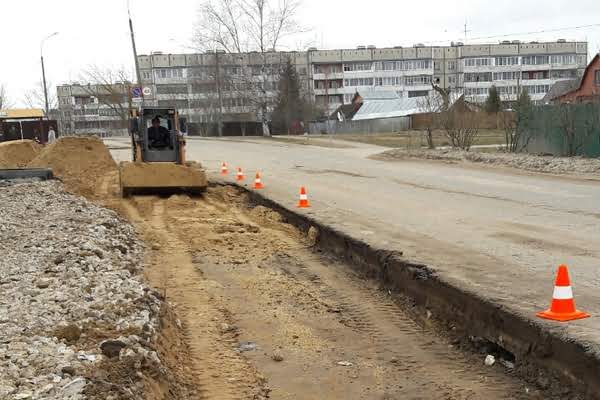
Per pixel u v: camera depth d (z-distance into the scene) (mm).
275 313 6926
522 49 105812
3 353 4602
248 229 11953
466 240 9109
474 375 5215
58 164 23578
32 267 7707
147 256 9766
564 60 106125
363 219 11359
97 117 93438
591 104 22172
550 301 5840
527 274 6977
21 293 6449
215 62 58906
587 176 17766
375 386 5043
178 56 98375
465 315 6148
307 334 6270
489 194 14703
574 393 4590
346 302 7371
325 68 104188
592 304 5770
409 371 5340
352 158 29156
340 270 8930
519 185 16391
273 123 65250
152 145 17812
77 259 8086
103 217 12062
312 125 67250
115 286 6754
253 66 59188
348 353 5770
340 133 65375
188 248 10312
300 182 18656
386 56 104500
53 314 5688
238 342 6062
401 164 24781
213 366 5430
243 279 8375
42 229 10531
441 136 42125
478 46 105875
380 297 7586
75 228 10562
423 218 11367
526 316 5352
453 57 106062
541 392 4766
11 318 5539
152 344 5062
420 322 6660
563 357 4758
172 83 98250
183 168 16609
